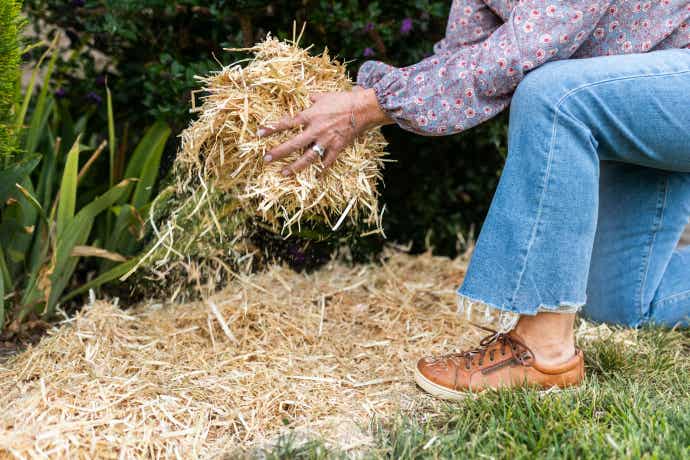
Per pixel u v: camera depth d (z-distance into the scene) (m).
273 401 1.69
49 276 2.06
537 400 1.59
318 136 1.69
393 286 2.48
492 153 2.75
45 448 1.48
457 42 1.92
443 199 2.82
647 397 1.63
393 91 1.67
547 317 1.68
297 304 2.29
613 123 1.59
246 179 1.83
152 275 2.27
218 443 1.55
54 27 2.67
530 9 1.58
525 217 1.57
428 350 2.03
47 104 2.30
